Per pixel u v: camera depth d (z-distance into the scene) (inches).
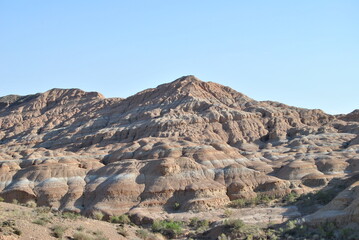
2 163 4421.8
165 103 7583.7
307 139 5684.1
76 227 1706.4
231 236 2164.1
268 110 7007.9
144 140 5472.4
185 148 4473.4
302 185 3708.2
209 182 3690.9
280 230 2165.4
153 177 3730.3
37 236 1473.9
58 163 4274.1
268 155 5078.7
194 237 2338.8
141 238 1943.9
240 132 6486.2
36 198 3759.8
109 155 5152.6
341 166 4239.7
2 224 1469.0
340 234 1919.3
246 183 3693.4
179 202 3484.3
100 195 3599.9
